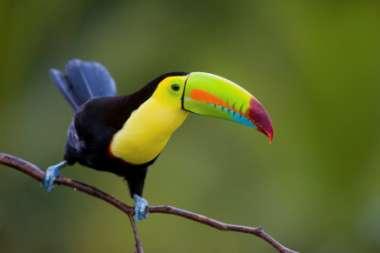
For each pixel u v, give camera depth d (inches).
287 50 695.7
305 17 691.4
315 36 679.7
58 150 680.4
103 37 711.7
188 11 729.0
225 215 712.4
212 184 722.8
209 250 703.1
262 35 717.9
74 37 705.0
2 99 683.4
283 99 686.5
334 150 654.5
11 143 680.4
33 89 691.4
